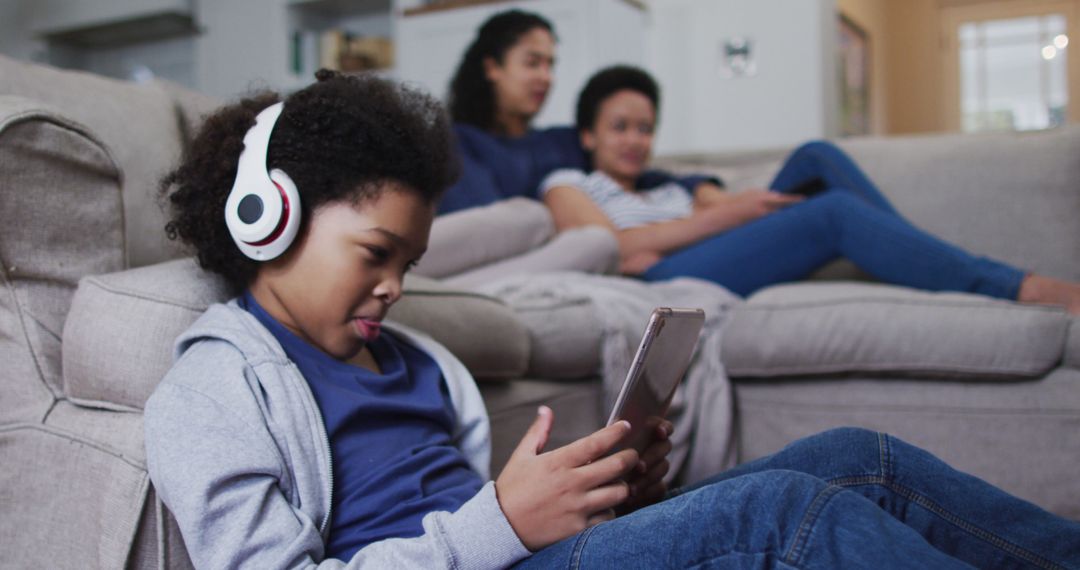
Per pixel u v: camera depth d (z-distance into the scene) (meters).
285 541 0.68
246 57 4.82
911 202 2.06
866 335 1.47
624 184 2.43
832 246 1.83
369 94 0.79
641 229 2.10
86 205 0.95
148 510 0.77
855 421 1.50
